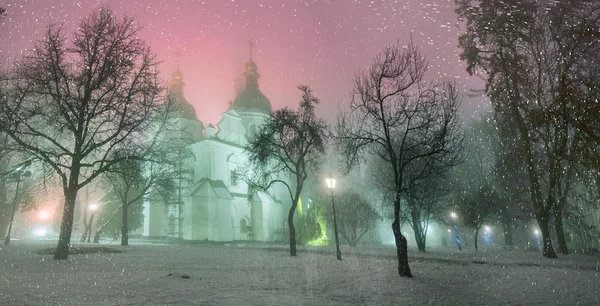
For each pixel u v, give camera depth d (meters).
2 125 18.45
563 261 22.66
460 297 10.16
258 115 65.31
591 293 10.51
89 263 17.30
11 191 39.97
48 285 10.74
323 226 55.28
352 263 19.81
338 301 9.63
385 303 9.39
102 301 8.70
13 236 54.81
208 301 9.06
